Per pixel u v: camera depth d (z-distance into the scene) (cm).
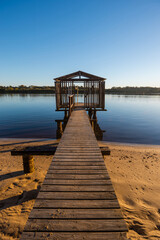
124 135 1501
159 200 440
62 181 282
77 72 1203
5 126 1922
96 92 1289
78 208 212
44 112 3388
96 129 1337
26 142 1206
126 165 716
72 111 1139
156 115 2977
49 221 187
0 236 302
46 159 793
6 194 450
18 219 346
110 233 171
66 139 539
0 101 6594
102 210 209
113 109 4000
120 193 470
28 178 561
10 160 788
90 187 264
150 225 335
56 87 1102
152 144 1207
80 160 373
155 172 644
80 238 164
